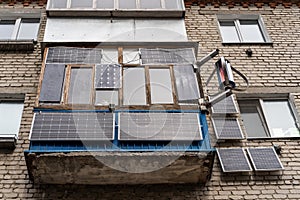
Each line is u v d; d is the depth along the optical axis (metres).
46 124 5.42
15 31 8.38
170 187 5.67
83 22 7.59
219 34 8.46
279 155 6.29
